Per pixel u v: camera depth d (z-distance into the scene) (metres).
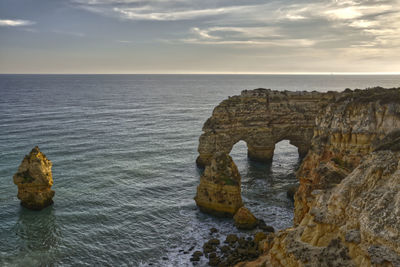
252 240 37.12
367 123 37.25
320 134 43.38
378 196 17.66
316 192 23.70
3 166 62.75
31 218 43.38
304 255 18.45
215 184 43.97
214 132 69.19
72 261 34.28
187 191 54.34
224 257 34.19
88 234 39.72
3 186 53.38
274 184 58.78
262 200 50.72
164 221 43.19
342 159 38.22
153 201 49.78
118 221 43.09
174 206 48.06
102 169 64.31
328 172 32.62
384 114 36.38
